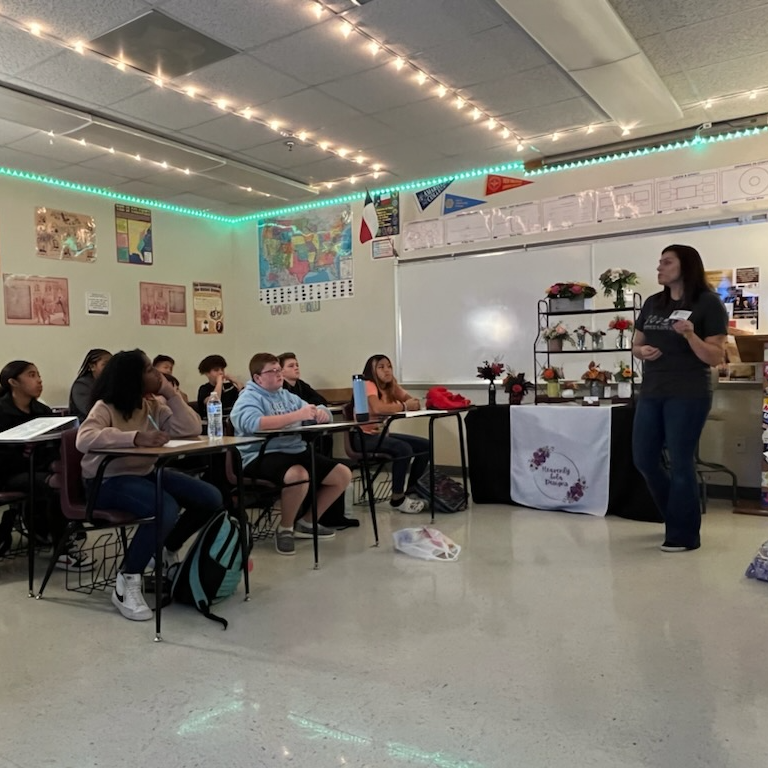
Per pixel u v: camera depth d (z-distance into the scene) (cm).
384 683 204
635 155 504
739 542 352
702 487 425
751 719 178
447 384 601
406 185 614
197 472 413
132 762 166
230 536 274
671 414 333
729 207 470
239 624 257
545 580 298
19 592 303
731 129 463
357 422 370
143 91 396
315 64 367
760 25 333
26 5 299
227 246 724
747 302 466
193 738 176
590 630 240
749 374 453
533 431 441
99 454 259
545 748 167
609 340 514
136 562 272
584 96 417
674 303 336
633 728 175
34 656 232
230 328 724
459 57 362
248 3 305
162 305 649
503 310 569
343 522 411
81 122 427
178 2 302
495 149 518
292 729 180
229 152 513
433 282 604
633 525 392
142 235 632
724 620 246
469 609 265
